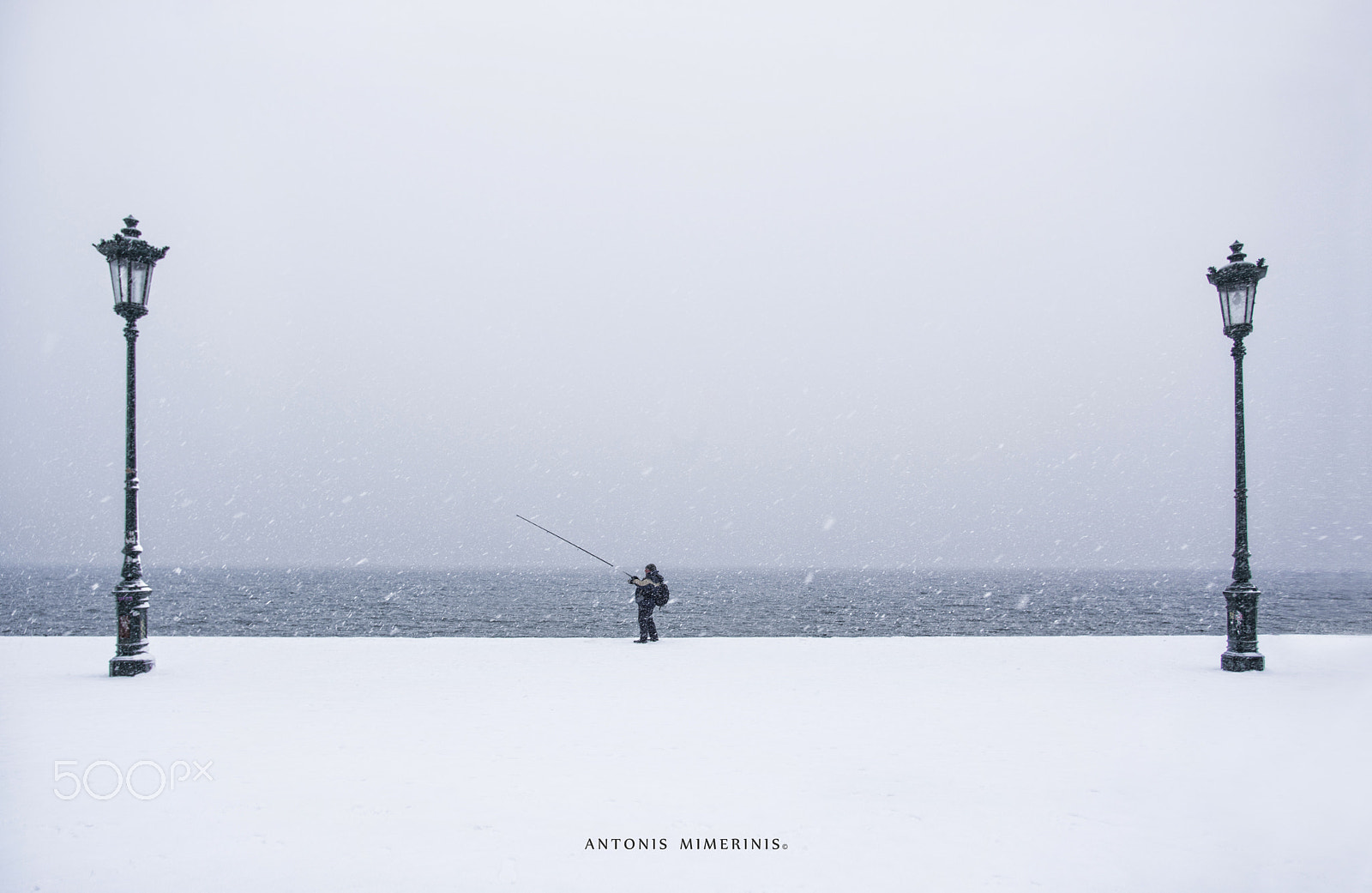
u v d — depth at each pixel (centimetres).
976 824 454
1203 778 536
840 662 1099
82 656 1130
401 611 7825
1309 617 6806
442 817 463
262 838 432
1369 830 445
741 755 593
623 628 5731
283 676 966
